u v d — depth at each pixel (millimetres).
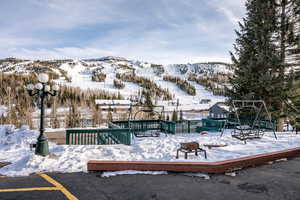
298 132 13039
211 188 4820
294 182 5207
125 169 5945
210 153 7422
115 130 9703
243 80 15430
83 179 5305
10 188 4691
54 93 7707
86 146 8469
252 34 16031
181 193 4531
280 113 14586
